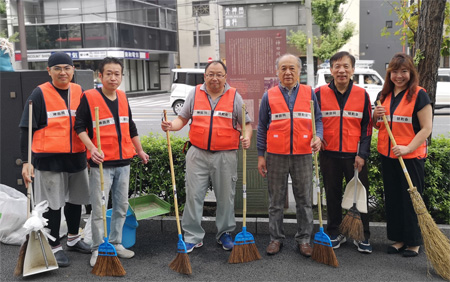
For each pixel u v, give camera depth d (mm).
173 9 30984
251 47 4449
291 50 21531
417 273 3248
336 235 3768
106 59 3422
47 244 3301
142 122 13672
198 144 3598
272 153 3568
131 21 25688
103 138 3400
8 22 23906
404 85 3473
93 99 3404
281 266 3404
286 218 4336
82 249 3770
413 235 3486
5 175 4547
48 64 3508
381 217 4238
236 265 3445
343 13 22750
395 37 24812
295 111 3506
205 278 3223
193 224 3727
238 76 4508
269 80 4469
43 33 24062
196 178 3639
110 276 3281
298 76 3562
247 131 3719
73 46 24016
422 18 4133
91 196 3445
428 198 4059
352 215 3529
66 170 3551
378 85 13531
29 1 24203
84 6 23938
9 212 3928
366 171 3689
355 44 24766
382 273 3250
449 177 4039
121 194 3541
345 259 3520
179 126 3693
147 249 3834
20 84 4453
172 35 30844
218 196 3699
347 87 3631
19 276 3285
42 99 3451
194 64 31922
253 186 4422
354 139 3613
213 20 30906
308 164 3562
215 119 3574
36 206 3273
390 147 3520
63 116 3492
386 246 3795
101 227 3455
